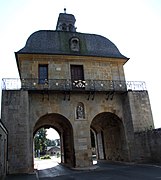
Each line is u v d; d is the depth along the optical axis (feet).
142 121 67.46
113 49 80.69
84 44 78.18
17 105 58.90
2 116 57.16
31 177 45.85
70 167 67.67
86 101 69.05
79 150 63.82
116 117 72.08
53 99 66.49
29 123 62.44
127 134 69.21
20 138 55.98
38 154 237.45
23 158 54.44
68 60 72.90
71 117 66.18
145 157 61.21
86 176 46.52
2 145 43.96
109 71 75.61
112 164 70.44
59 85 68.74
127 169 53.26
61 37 77.87
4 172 47.52
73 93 67.77
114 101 71.82
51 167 80.43
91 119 67.72
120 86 73.36
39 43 73.82
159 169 47.93
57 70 70.69
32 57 69.77
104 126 86.22
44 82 68.54
